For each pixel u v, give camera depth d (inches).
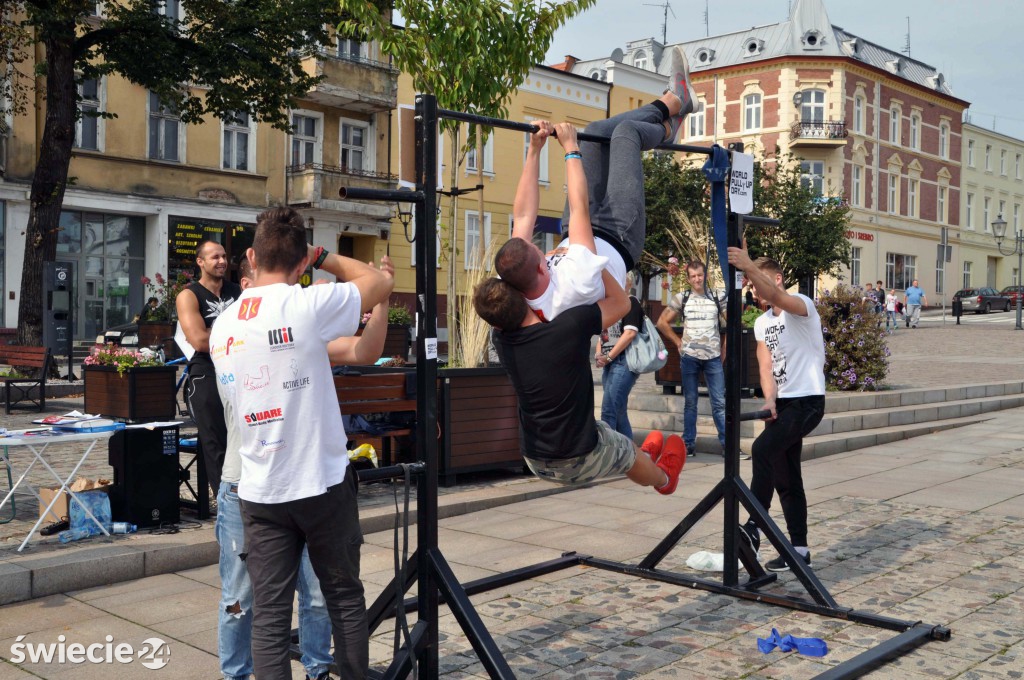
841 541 247.9
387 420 303.4
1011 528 262.4
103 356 395.9
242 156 1018.1
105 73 706.8
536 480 315.6
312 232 1067.3
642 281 1222.9
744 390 471.2
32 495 272.5
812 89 1840.6
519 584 209.0
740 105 1891.0
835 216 1171.9
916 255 2100.1
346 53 1066.1
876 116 1948.8
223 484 141.2
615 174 166.4
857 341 507.5
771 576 208.4
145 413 385.7
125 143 922.1
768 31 1908.2
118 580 206.4
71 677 153.4
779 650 167.2
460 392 301.1
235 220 1007.6
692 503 296.0
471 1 353.4
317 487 118.3
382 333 129.8
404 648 138.2
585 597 199.5
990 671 157.1
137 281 954.1
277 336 118.4
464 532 257.0
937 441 441.7
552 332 146.6
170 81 729.6
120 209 917.8
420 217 142.4
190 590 201.2
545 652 166.9
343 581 124.5
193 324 208.1
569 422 149.9
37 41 663.1
